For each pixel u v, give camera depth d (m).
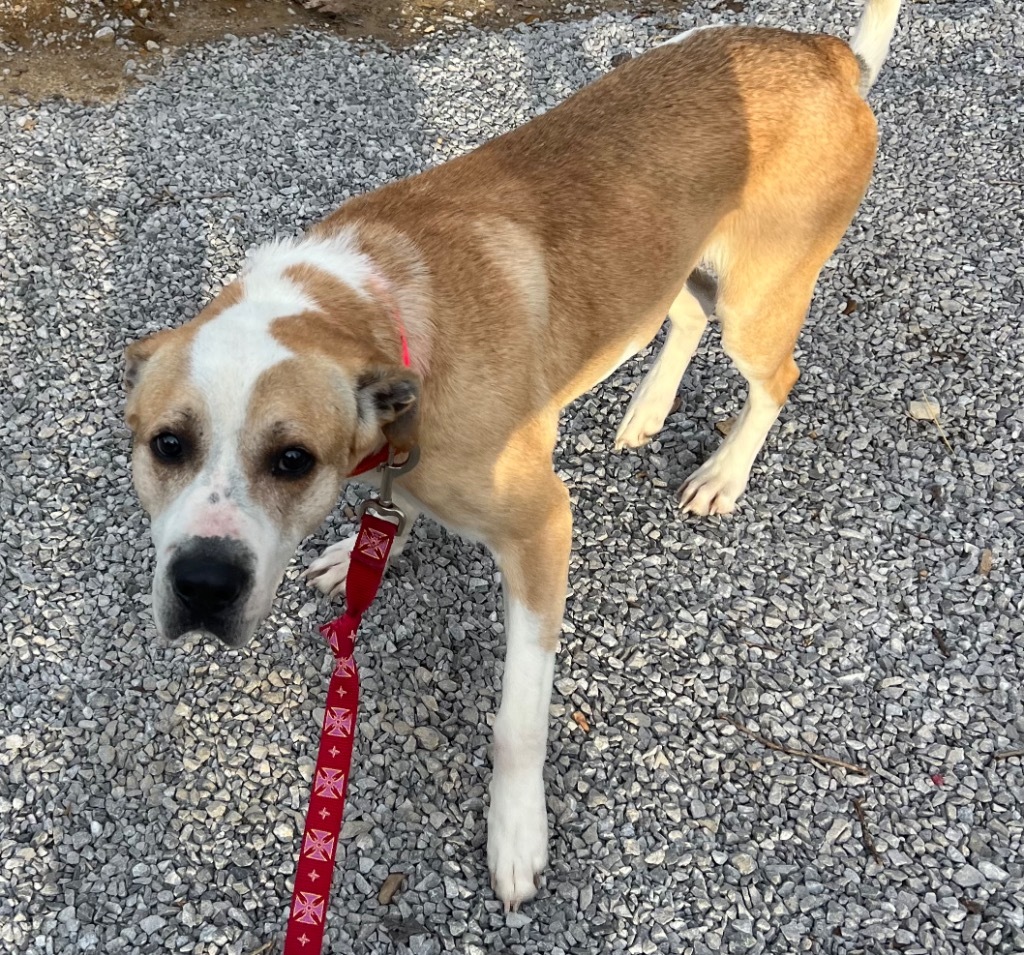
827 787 0.81
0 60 1.49
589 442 1.06
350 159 1.37
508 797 0.75
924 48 1.61
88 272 1.19
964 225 1.30
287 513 0.60
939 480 1.03
